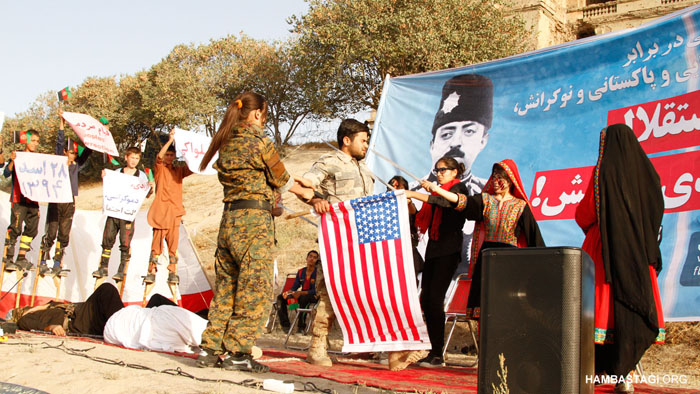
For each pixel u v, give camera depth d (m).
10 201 11.67
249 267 5.56
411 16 27.12
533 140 9.19
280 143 34.38
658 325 5.27
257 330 5.63
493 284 3.95
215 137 5.73
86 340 8.26
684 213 7.67
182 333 7.50
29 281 12.27
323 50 30.62
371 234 6.23
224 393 4.57
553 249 3.84
